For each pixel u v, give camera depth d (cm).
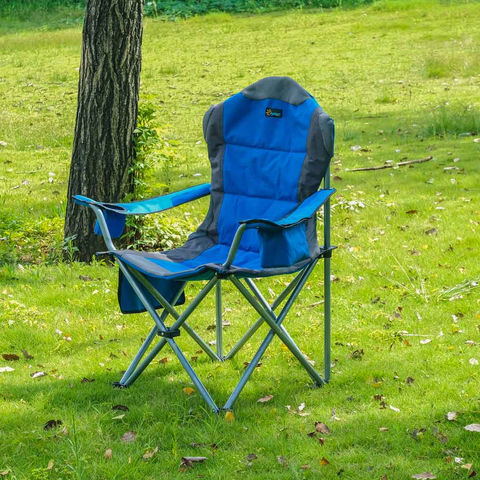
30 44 2578
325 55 2192
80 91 729
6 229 809
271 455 397
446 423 423
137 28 729
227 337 565
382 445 405
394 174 1056
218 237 508
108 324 595
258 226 399
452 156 1135
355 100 1630
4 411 448
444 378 482
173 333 446
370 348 538
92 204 461
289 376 498
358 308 614
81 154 733
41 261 755
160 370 509
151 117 767
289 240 413
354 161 1149
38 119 1540
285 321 593
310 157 468
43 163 1195
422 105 1527
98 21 710
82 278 695
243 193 504
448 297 625
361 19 2748
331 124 459
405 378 487
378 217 861
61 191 1027
